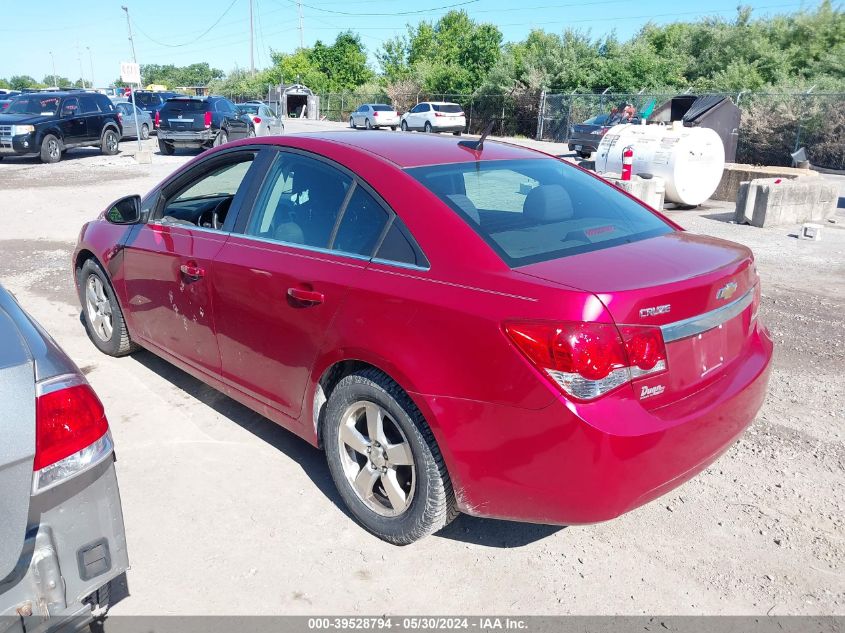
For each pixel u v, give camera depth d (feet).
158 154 74.02
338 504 11.08
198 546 10.00
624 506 8.16
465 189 10.27
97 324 16.88
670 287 8.33
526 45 135.85
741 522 10.69
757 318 10.75
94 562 6.81
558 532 10.48
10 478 6.09
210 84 280.72
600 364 7.74
